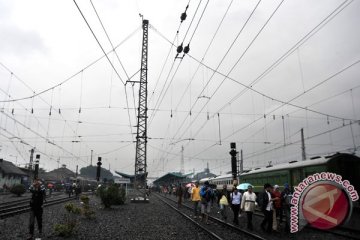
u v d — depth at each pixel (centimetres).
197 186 1916
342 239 1254
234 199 1681
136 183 3619
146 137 3650
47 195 4422
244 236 1316
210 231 1374
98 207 2741
